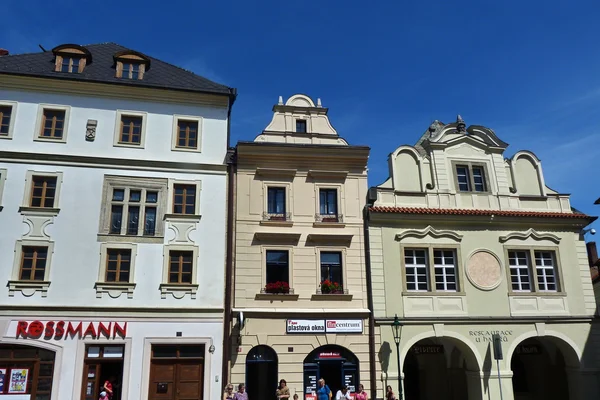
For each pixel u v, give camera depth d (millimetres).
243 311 21531
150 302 21250
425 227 24078
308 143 24719
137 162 22859
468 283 23594
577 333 23688
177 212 22828
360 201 24062
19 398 19625
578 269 24766
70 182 22109
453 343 23703
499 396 22219
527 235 24750
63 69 24109
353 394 20422
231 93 24531
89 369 20344
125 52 24766
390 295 22844
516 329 23266
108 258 21594
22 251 21047
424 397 26391
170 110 24109
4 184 21578
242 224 22859
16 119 22609
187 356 21078
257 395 21000
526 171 26328
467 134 26359
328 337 21922
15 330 20047
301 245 22984
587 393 22938
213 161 23703
